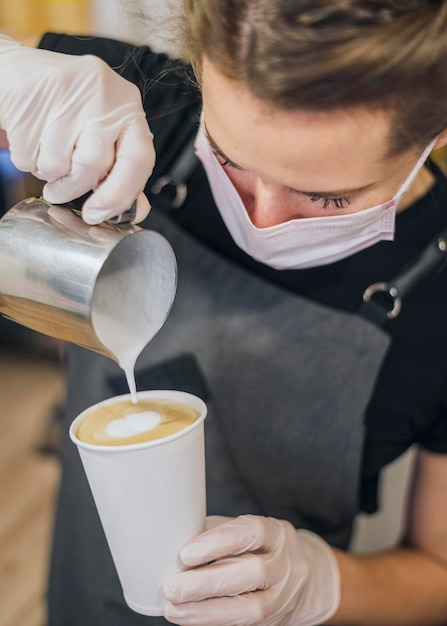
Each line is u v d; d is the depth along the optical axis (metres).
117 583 1.31
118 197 0.83
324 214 0.92
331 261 1.12
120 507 0.85
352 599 1.18
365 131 0.75
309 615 1.15
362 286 1.21
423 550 1.37
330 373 1.19
